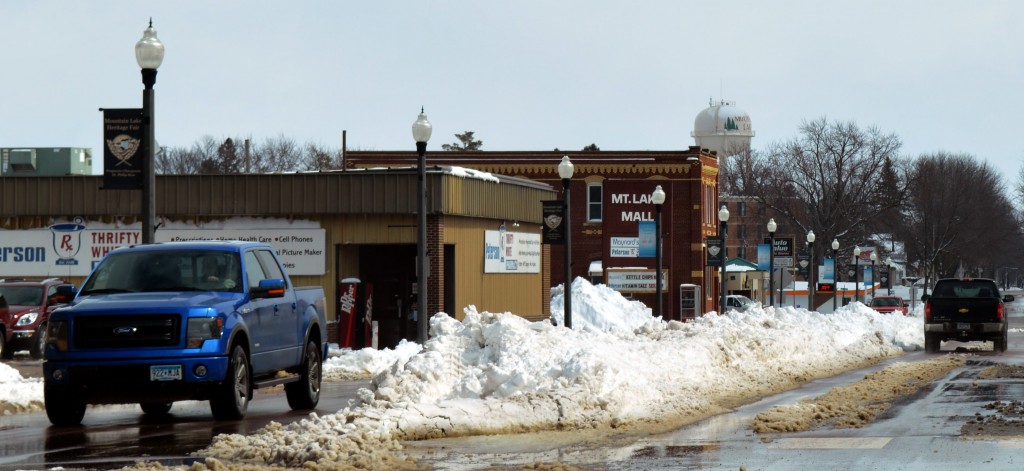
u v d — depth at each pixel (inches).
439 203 2974.9
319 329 1510.8
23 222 3115.2
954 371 1958.7
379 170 3068.4
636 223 5226.4
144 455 1021.2
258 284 1360.7
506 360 1339.8
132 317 1224.8
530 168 5241.1
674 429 1151.6
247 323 1298.0
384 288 3213.6
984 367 2081.7
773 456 949.2
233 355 1258.6
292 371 1456.7
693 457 952.9
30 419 1353.3
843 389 1573.6
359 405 1233.4
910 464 890.7
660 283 3122.5
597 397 1227.9
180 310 1228.5
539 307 3732.8
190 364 1217.4
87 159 3720.5
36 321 2571.4
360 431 1050.1
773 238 4618.6
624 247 5226.4
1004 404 1328.7
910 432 1087.6
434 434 1093.8
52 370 1222.3
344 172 3036.4
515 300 3531.0
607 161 5236.2
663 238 5206.7
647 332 1958.7
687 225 5216.5
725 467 896.3
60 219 3100.4
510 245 3481.8
